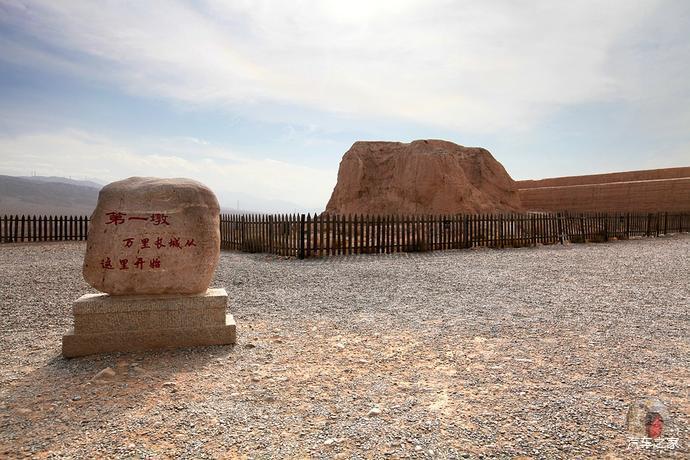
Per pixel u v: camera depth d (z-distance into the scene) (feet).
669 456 8.83
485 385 12.44
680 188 87.81
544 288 26.37
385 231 49.08
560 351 15.19
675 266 35.27
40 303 22.71
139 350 15.44
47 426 10.23
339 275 31.37
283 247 43.83
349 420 10.46
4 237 59.31
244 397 11.75
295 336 17.16
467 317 19.84
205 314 16.06
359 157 90.33
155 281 15.90
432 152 80.94
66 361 14.53
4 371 13.65
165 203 16.22
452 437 9.66
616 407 10.95
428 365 14.05
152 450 9.18
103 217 15.74
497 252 46.42
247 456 8.95
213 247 16.60
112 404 11.35
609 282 28.30
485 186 86.94
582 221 60.85
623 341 16.22
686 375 12.95
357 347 15.84
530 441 9.45
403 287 26.89
